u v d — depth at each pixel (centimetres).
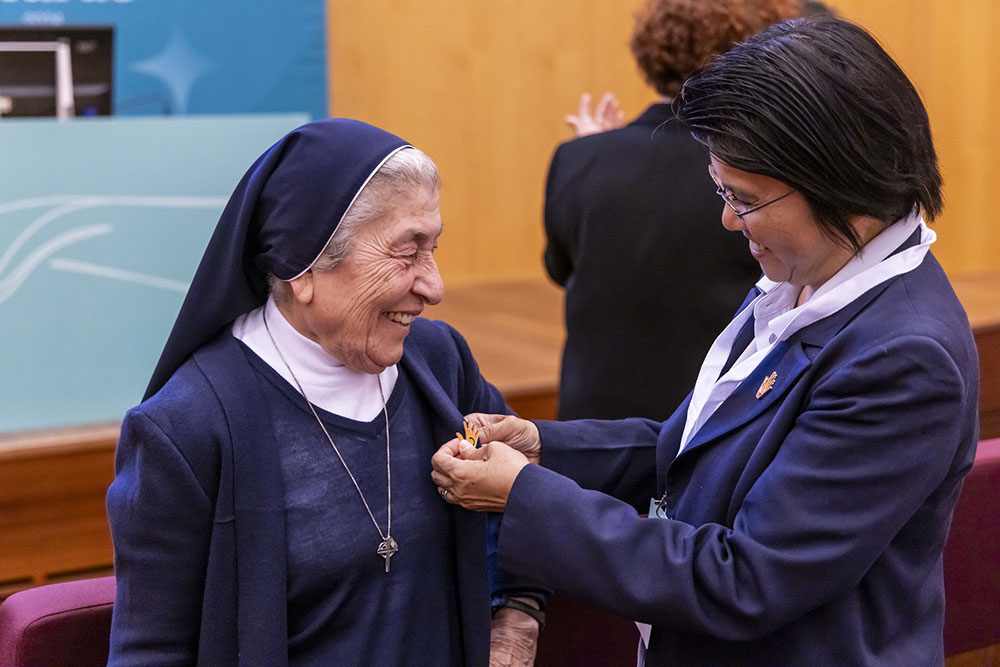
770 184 115
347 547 125
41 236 258
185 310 124
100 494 275
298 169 120
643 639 146
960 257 578
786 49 113
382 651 127
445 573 135
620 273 223
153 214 268
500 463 127
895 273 118
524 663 145
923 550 121
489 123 611
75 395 267
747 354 136
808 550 113
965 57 563
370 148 119
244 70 495
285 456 125
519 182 624
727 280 217
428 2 585
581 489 125
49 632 138
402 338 126
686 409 145
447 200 611
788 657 120
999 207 576
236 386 123
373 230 119
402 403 134
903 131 112
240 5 489
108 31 363
